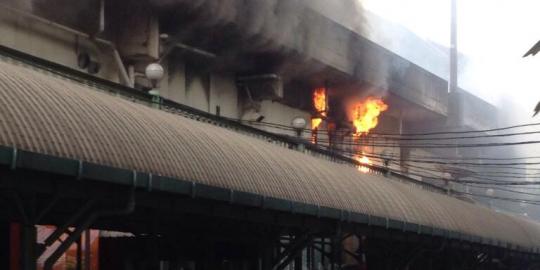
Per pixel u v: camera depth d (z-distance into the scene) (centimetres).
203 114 2105
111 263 2089
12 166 1103
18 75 1305
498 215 3656
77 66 2241
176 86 2623
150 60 2405
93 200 1338
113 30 2383
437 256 3216
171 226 1973
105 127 1320
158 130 1468
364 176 2420
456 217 2869
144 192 1460
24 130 1150
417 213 2472
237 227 2016
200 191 1446
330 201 1919
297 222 1928
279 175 1767
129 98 1839
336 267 2567
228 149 1655
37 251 1293
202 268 2141
